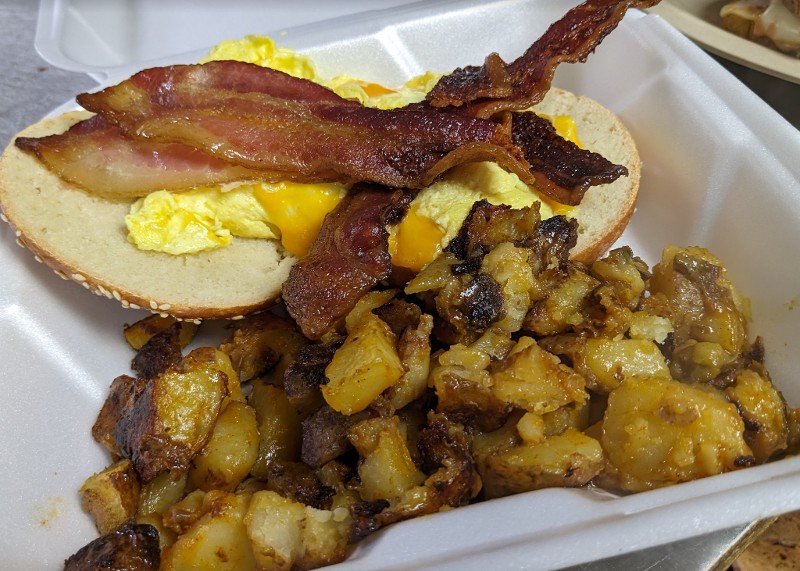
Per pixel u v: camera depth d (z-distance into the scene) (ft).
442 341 0.54
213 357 0.53
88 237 0.61
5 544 0.48
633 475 0.45
